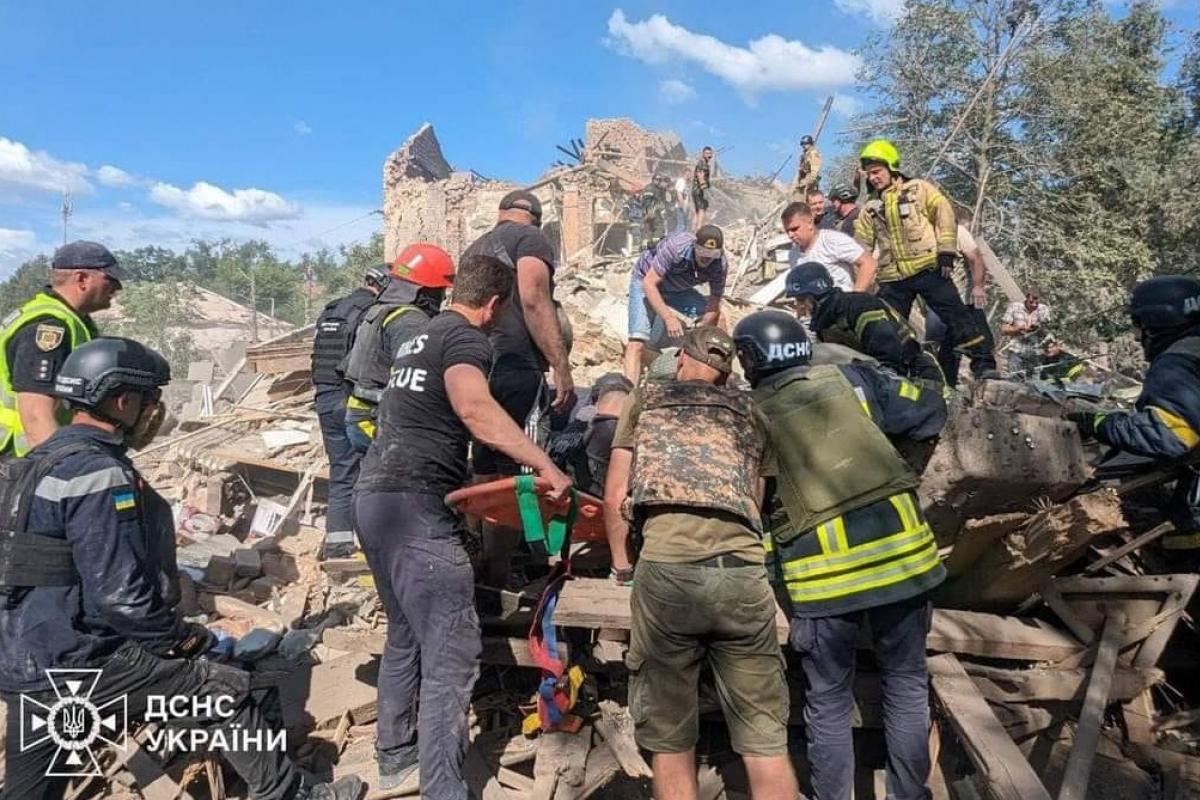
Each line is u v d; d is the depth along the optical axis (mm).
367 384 4258
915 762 2918
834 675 2932
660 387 2918
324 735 3650
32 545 2658
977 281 5480
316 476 6797
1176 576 3484
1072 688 3395
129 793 3311
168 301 62094
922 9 17312
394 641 3125
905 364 3744
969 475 3176
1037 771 3369
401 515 2859
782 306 9469
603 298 9797
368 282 5352
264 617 4793
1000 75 16797
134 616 2717
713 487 2678
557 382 3850
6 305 83500
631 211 19844
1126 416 3359
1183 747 3445
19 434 3664
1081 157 16859
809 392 2955
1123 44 17281
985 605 3840
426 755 2820
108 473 2691
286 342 9180
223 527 6836
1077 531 3188
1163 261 17031
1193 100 18078
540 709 3246
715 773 3303
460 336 2928
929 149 17453
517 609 3467
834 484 2826
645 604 2717
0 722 3588
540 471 2844
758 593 2688
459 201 28156
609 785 3312
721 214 21797
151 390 2924
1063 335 16031
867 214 5410
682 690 2734
